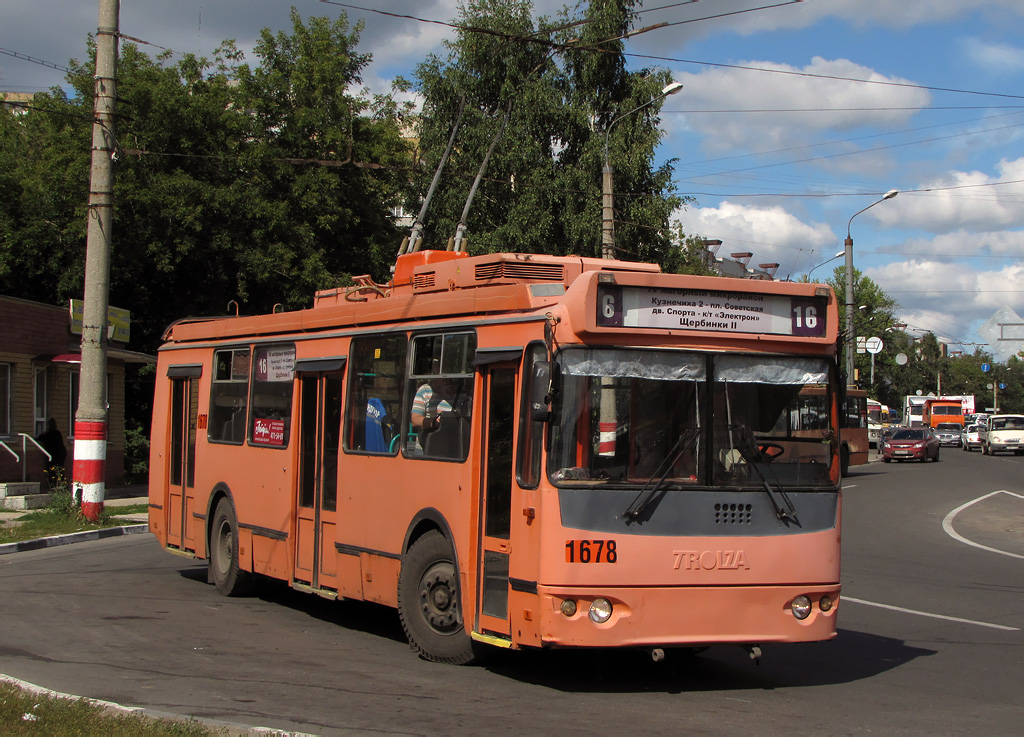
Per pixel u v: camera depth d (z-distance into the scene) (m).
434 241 33.91
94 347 17.81
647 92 33.06
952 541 19.05
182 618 9.98
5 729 5.46
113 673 7.43
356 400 9.45
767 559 7.13
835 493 7.45
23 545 15.39
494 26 33.62
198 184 27.91
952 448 78.12
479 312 7.92
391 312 9.09
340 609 10.84
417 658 8.24
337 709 6.46
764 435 7.32
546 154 34.22
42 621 9.58
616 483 6.87
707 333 7.24
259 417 11.16
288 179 30.72
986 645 9.23
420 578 8.23
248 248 28.72
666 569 6.88
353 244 32.69
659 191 33.44
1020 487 32.78
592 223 32.06
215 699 6.66
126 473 32.38
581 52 33.22
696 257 41.69
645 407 7.04
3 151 32.47
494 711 6.48
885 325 66.31
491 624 7.35
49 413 24.30
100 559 14.47
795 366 7.50
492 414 7.58
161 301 31.39
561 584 6.70
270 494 10.73
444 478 8.00
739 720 6.37
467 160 33.53
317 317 10.29
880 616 10.75
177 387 13.35
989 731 6.20
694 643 6.92
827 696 7.13
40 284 30.81
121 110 27.72
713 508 7.05
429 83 34.00
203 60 30.30
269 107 30.92
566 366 6.91
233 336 12.05
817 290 7.58
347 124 31.59
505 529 7.26
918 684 7.58
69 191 28.00
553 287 7.50
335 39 32.62
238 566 11.24
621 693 7.11
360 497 9.17
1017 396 150.38
